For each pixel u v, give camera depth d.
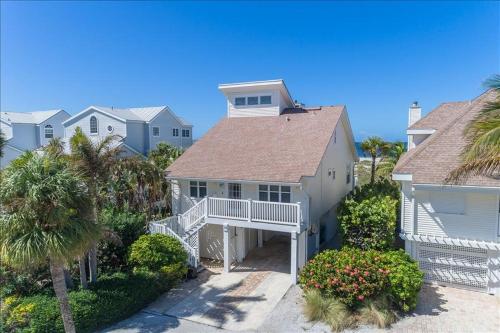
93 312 12.20
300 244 17.28
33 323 11.14
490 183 13.18
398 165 16.92
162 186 23.06
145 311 13.95
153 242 16.23
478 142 9.24
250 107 25.25
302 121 22.77
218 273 18.08
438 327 11.98
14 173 10.27
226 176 18.59
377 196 19.05
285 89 24.70
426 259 15.81
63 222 10.05
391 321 12.27
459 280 15.24
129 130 36.34
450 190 13.95
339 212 17.66
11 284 13.05
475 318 12.59
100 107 37.31
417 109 25.61
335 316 12.36
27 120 44.47
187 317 13.41
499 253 14.29
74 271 15.18
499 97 9.84
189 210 19.28
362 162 55.28
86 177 13.09
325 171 21.84
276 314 13.52
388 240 16.16
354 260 13.45
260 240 22.34
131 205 21.70
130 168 20.75
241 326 12.66
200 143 22.97
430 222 15.26
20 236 9.95
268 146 20.61
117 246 16.81
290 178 16.95
